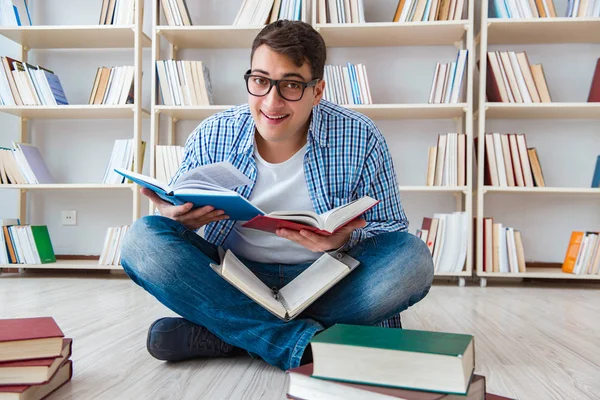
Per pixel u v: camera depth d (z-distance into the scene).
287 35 1.15
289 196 1.36
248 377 1.14
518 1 2.98
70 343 1.10
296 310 1.11
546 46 3.26
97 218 3.46
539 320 1.90
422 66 3.28
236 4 3.36
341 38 3.15
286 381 1.11
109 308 2.06
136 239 1.17
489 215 3.27
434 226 2.94
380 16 3.30
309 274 1.20
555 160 3.25
